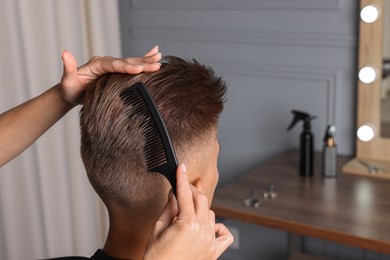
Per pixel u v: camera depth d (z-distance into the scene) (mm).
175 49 2451
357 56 2062
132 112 770
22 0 2020
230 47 2311
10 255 2154
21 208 2150
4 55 2004
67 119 2232
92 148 804
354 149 2141
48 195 2209
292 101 2227
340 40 2078
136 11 2518
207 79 822
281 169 2018
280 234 2344
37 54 2086
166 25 2449
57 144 2195
